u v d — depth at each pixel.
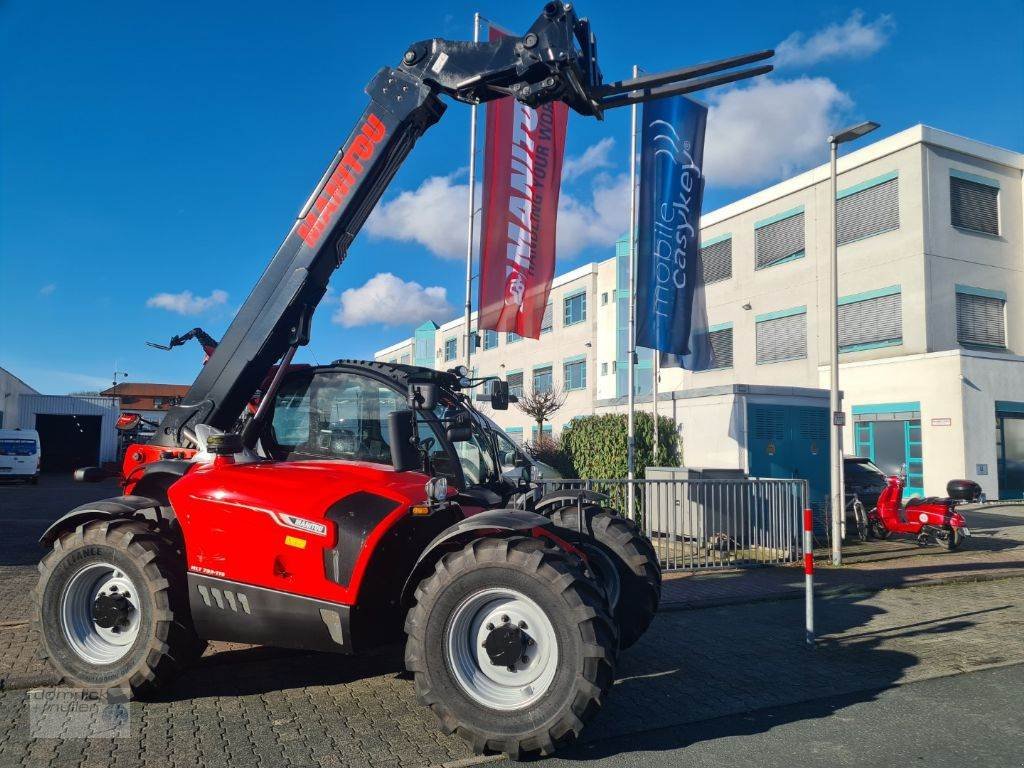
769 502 10.74
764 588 8.81
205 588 4.50
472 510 4.98
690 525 10.16
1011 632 6.79
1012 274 23.58
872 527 13.52
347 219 5.40
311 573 4.28
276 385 5.38
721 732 4.27
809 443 14.13
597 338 34.31
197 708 4.54
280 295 5.36
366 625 4.40
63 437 42.66
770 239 26.81
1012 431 21.17
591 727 4.34
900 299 22.50
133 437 6.23
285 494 4.43
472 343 15.99
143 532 4.66
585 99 5.01
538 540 4.02
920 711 4.64
